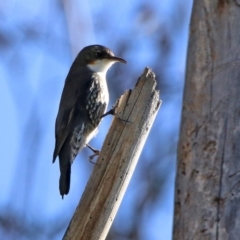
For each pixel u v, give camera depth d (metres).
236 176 8.72
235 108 8.87
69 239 10.58
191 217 8.83
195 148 8.94
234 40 8.99
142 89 10.60
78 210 10.58
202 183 8.83
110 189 10.49
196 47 9.12
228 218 8.67
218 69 8.98
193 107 9.03
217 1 9.05
